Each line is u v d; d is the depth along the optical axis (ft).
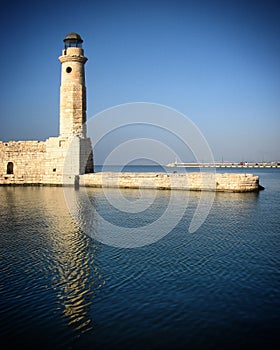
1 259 46.83
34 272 42.24
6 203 95.14
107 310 33.19
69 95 133.80
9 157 145.59
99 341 28.48
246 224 69.31
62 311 32.96
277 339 28.63
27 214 78.69
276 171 371.15
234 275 41.37
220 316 32.04
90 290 37.37
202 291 37.06
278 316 32.01
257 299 35.22
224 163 476.13
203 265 44.88
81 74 134.72
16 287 37.96
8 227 65.31
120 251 51.08
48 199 103.14
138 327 30.35
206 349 27.48
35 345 27.96
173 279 40.27
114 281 39.75
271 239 57.47
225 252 50.42
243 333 29.45
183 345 27.94
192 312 32.76
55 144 137.49
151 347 27.68
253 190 125.90
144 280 40.01
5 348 27.50
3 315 32.19
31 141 143.43
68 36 136.67
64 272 42.32
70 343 28.19
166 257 48.26
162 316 32.07
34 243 54.54
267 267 43.98
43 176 141.59
